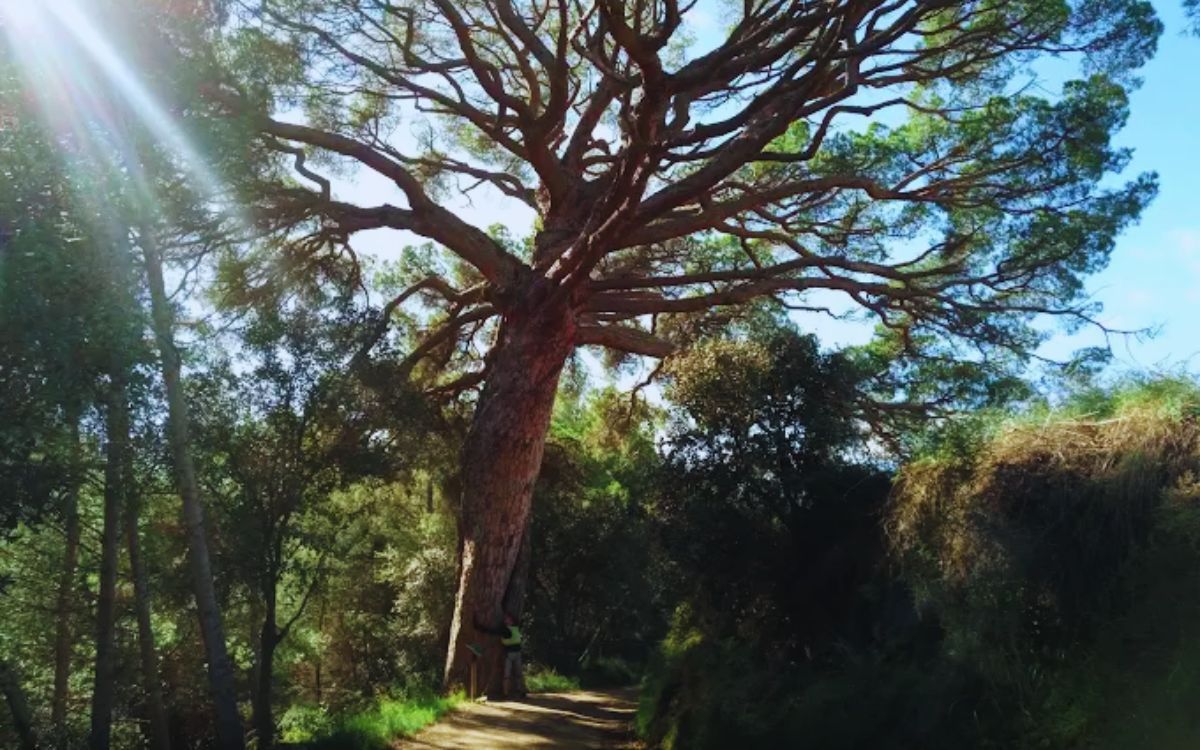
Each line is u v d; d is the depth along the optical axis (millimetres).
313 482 16422
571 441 32812
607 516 35031
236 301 20969
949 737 7492
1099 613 6965
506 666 19484
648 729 13406
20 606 18609
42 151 8711
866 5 11711
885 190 19422
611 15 11734
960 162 19203
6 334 7750
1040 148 18109
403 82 19781
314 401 15773
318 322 16781
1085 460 7645
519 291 20625
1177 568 6137
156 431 11672
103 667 14172
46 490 8930
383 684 31000
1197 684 5578
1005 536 7742
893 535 10133
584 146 23875
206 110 12203
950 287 20312
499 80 19188
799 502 12945
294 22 17641
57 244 8281
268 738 15523
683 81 12562
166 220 11836
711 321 26109
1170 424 7039
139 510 14195
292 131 18203
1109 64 17625
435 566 31609
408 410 18062
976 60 17250
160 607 18984
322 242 22141
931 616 9102
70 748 17625
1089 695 6422
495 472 20141
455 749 12711
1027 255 19062
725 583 13445
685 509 13703
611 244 16375
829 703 9125
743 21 16172
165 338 10523
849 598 11875
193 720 21797
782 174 21609
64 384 8141
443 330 24797
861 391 14742
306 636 30297
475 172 24109
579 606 37406
